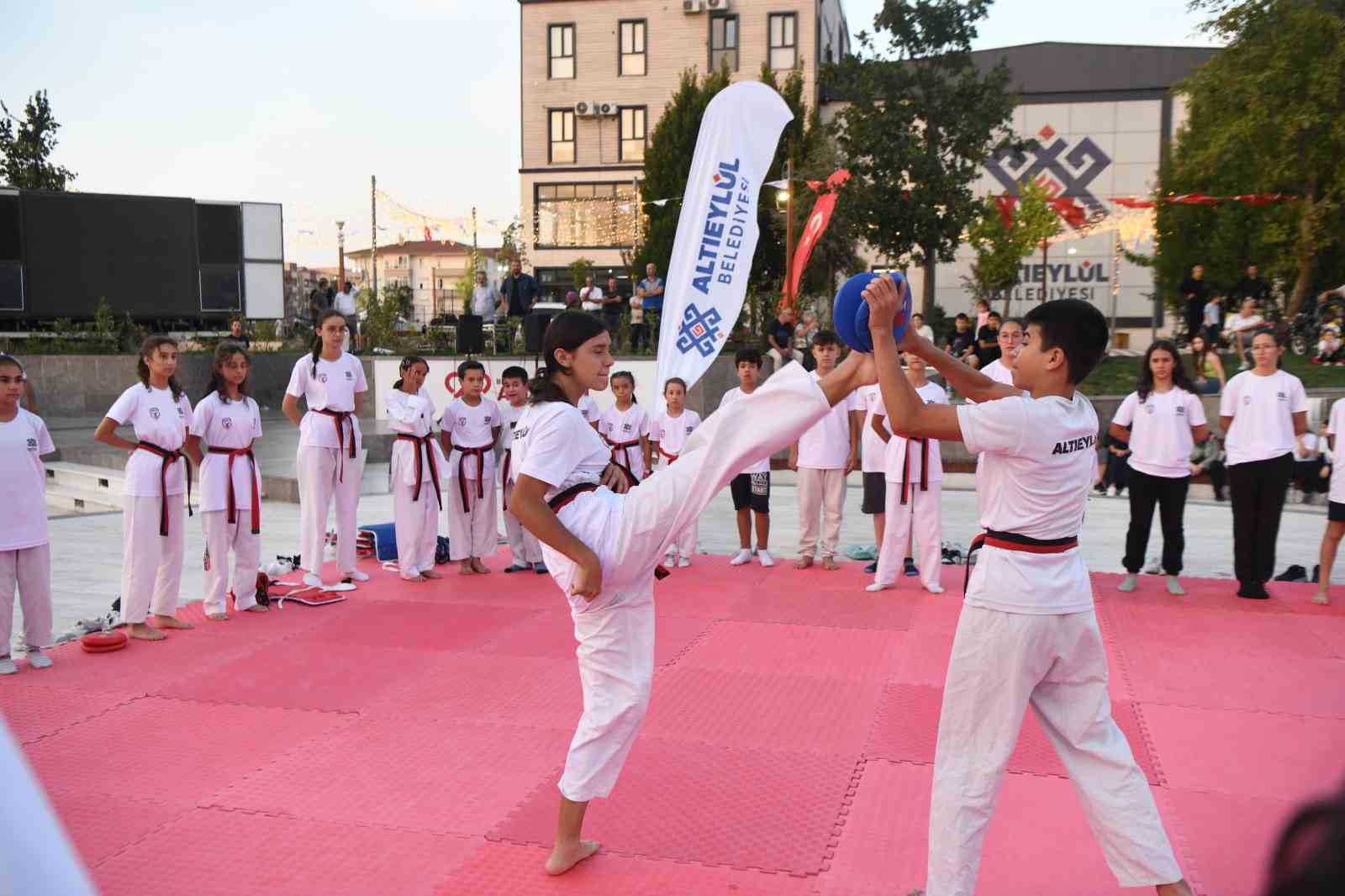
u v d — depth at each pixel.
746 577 8.54
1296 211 19.72
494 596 7.97
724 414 3.45
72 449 15.59
